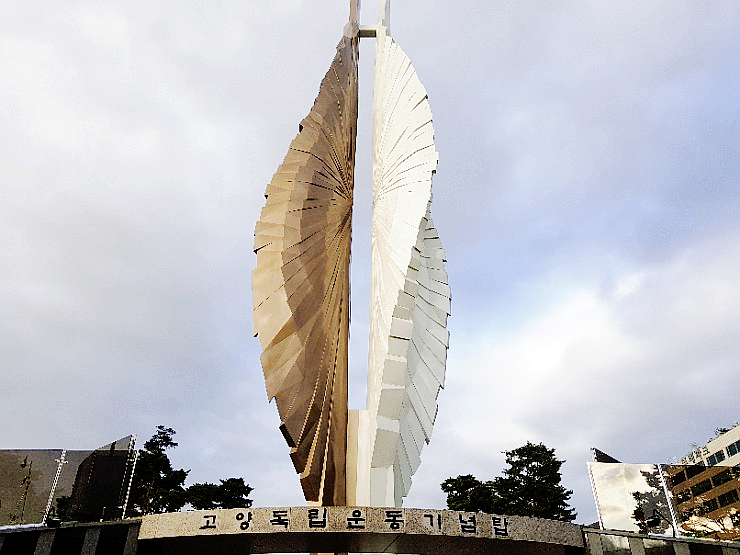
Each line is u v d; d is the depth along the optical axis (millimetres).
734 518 23484
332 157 28094
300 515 17781
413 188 28328
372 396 26844
